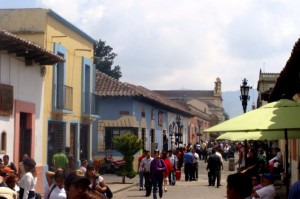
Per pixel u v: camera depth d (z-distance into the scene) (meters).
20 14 21.23
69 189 6.17
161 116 44.12
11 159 17.81
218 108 114.81
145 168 21.39
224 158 55.03
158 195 21.67
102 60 63.47
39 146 20.45
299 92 15.69
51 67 21.73
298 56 12.11
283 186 18.44
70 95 23.42
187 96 114.25
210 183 26.47
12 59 17.89
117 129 33.44
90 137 27.27
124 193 22.66
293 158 19.91
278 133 11.67
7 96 17.36
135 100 34.38
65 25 23.27
